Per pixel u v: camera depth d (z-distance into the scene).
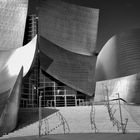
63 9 45.75
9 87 22.17
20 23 37.50
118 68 37.81
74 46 44.62
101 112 24.27
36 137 16.41
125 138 13.80
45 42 39.28
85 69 40.06
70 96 36.69
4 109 19.28
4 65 27.94
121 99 28.81
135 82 30.47
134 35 38.81
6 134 18.95
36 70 35.94
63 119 22.73
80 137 15.22
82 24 46.72
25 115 24.41
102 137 14.77
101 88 34.22
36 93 35.09
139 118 22.05
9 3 39.09
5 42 35.66
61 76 36.69
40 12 42.28
